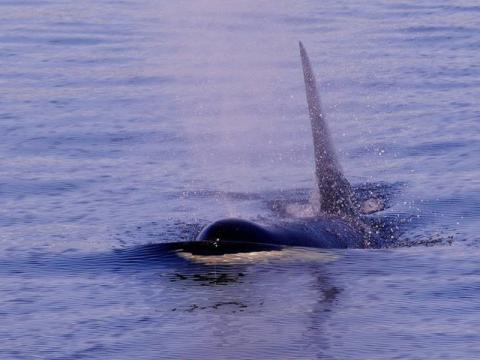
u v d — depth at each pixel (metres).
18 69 75.25
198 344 27.64
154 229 39.59
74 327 29.03
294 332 28.39
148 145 54.75
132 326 29.02
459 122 57.72
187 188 46.53
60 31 92.06
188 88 70.12
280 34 90.00
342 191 41.09
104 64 77.69
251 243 35.06
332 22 94.94
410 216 41.84
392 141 54.53
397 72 72.62
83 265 35.03
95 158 51.69
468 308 30.28
